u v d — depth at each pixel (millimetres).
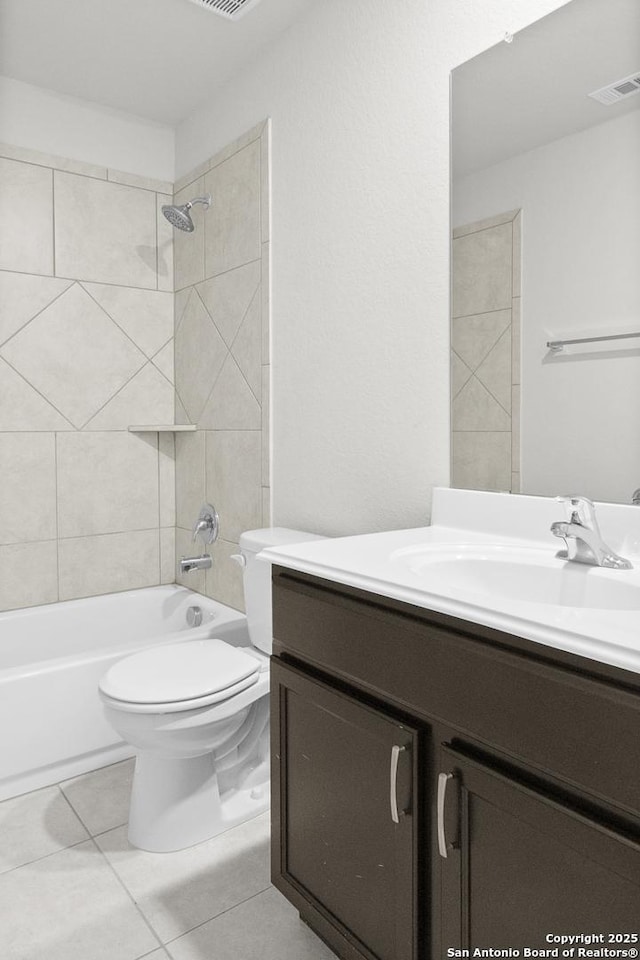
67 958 1350
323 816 1266
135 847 1720
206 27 2176
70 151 2646
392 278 1809
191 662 1816
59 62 2391
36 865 1645
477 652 939
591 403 1375
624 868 771
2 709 1928
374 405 1884
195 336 2775
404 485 1802
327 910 1266
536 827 870
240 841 1754
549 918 867
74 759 2082
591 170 1355
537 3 1438
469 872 982
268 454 2336
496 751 933
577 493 1401
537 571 1270
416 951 1064
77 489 2744
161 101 2670
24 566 2633
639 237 1282
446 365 1671
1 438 2561
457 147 1620
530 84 1457
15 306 2562
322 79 2027
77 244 2688
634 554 1279
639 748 751
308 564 1271
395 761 1056
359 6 1884
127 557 2885
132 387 2861
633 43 1279
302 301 2141
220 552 2648
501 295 1535
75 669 2059
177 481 2967
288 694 1347
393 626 1085
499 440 1552
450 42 1628
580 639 802
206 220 2664
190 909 1496
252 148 2359
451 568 1341
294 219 2166
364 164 1880
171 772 1722
